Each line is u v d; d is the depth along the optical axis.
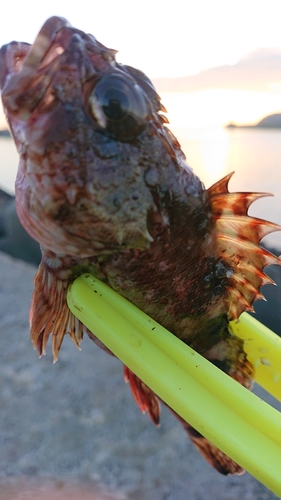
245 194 0.11
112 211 0.10
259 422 0.09
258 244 0.12
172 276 0.11
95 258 0.11
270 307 0.35
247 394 0.10
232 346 0.15
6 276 0.54
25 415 0.30
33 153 0.09
